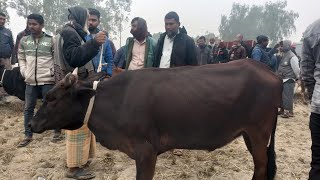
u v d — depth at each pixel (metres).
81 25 4.58
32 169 5.13
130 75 3.78
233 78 3.75
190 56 5.37
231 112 3.72
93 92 3.66
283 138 7.03
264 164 3.92
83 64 4.33
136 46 5.68
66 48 4.30
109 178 4.79
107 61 6.01
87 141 4.69
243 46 10.78
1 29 9.05
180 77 3.72
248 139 4.00
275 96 3.85
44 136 6.79
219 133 3.76
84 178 4.73
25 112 6.14
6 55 9.02
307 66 3.82
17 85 7.89
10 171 5.07
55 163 5.34
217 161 5.43
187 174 4.92
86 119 3.80
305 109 10.51
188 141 3.75
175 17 5.32
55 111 3.79
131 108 3.61
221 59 11.50
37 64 5.93
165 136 3.71
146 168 3.62
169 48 5.46
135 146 3.63
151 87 3.65
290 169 5.21
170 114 3.63
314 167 3.82
